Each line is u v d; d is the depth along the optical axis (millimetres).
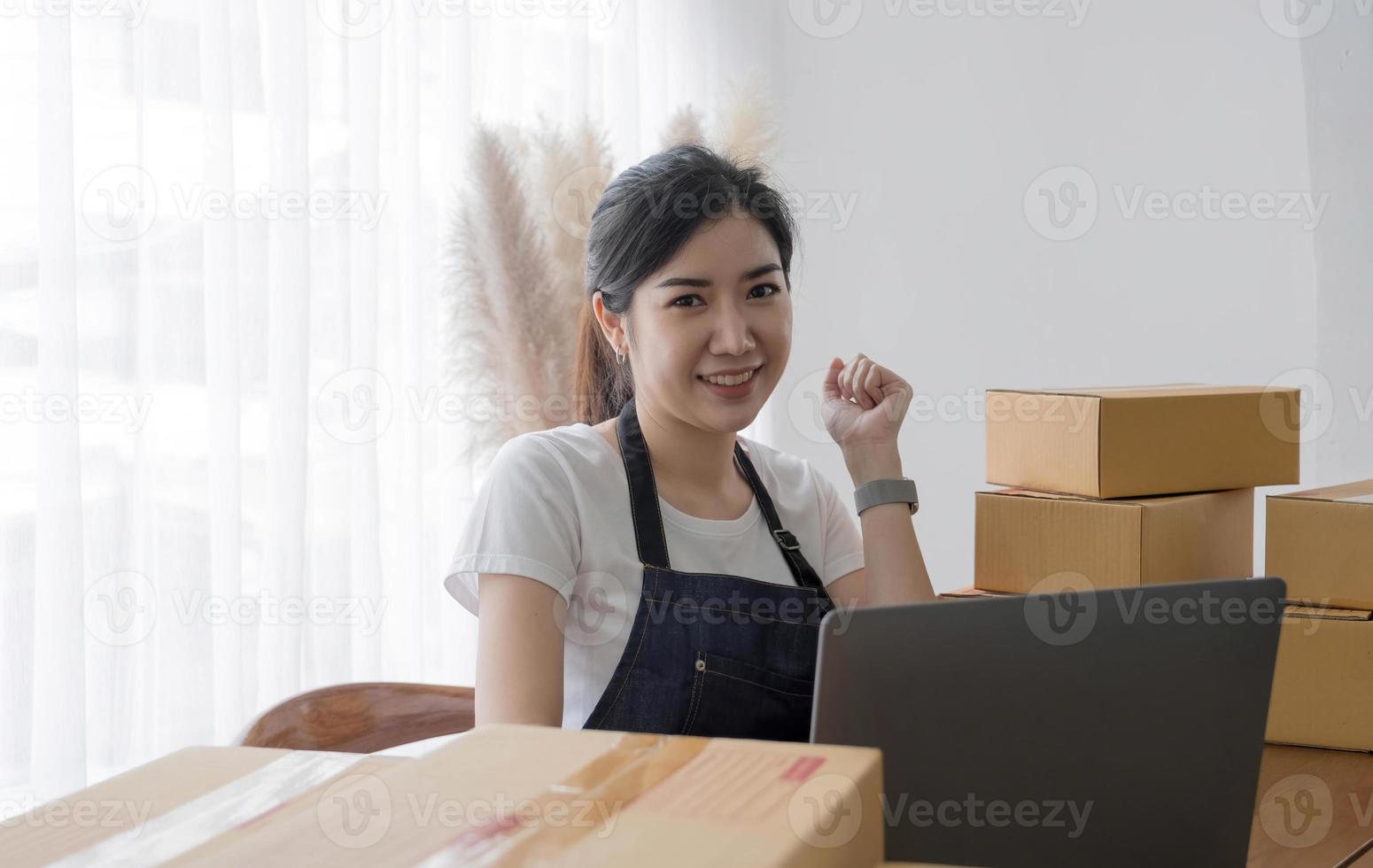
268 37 2191
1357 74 2512
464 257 2502
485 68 2646
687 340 1390
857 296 3357
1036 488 1535
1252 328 2783
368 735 1470
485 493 1419
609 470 1457
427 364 2549
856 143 3324
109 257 1936
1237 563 1562
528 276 2518
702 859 438
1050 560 1490
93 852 484
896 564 1539
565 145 2609
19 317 1844
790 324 1467
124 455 1952
